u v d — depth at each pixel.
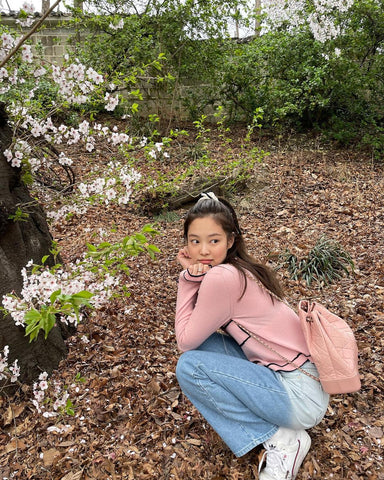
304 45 8.20
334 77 8.09
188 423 2.11
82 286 1.88
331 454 1.91
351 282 3.84
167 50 8.43
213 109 9.96
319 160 7.68
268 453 1.72
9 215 2.24
